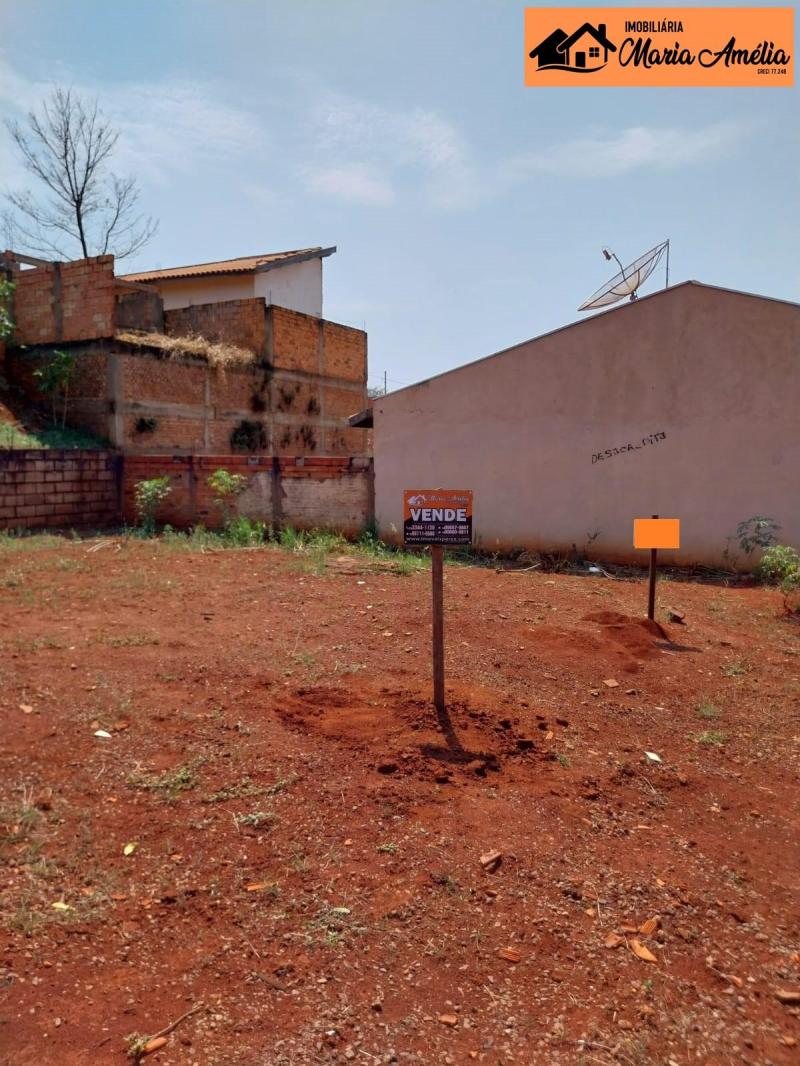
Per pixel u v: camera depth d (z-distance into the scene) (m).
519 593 7.52
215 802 3.25
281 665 4.95
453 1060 2.06
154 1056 2.00
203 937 2.48
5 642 5.07
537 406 10.52
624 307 10.01
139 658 4.91
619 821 3.40
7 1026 2.05
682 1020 2.26
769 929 2.74
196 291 22.11
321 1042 2.09
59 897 2.62
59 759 3.51
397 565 8.82
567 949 2.54
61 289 13.84
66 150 25.55
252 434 16.80
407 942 2.51
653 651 5.86
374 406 11.32
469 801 3.38
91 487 12.02
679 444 9.87
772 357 9.34
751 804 3.71
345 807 3.25
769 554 7.94
